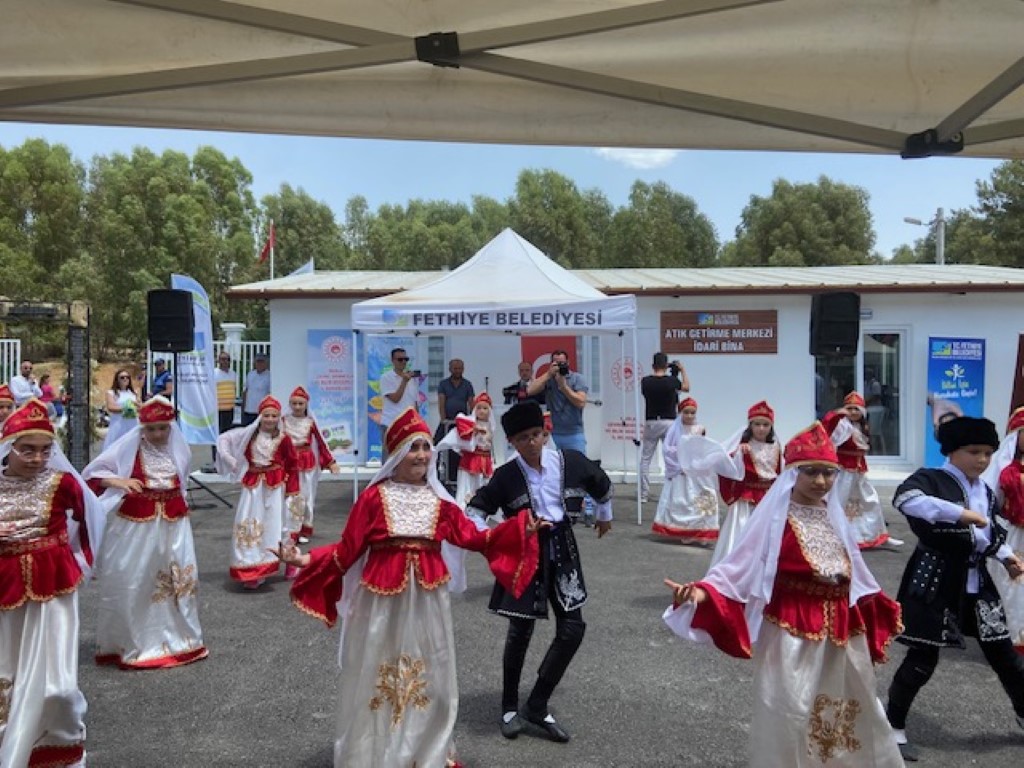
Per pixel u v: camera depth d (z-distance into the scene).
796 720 3.48
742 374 14.99
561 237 42.59
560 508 4.66
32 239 37.28
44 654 3.89
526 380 12.34
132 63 3.29
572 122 3.80
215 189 39.94
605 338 14.23
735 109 3.56
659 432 12.61
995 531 4.40
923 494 4.36
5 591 3.87
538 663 5.86
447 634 3.94
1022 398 14.91
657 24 3.07
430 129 3.80
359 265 46.38
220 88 3.45
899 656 6.14
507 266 12.16
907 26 3.13
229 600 7.61
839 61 3.37
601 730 4.74
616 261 43.59
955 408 14.87
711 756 4.42
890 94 3.61
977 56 3.34
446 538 4.05
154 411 5.93
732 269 19.36
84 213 39.19
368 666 3.79
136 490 5.57
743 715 4.96
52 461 4.24
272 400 8.15
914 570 4.43
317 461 9.85
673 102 3.48
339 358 15.41
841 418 9.06
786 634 3.57
